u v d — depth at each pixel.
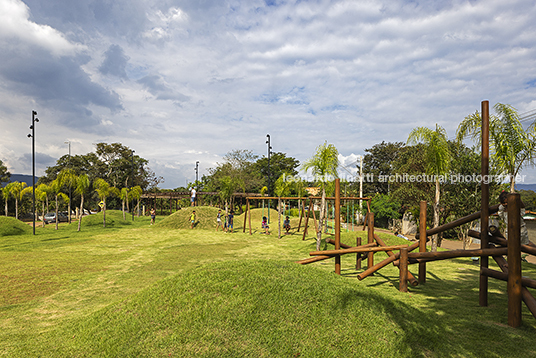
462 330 4.03
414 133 9.37
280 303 3.88
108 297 6.32
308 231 20.95
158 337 3.42
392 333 3.59
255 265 5.00
